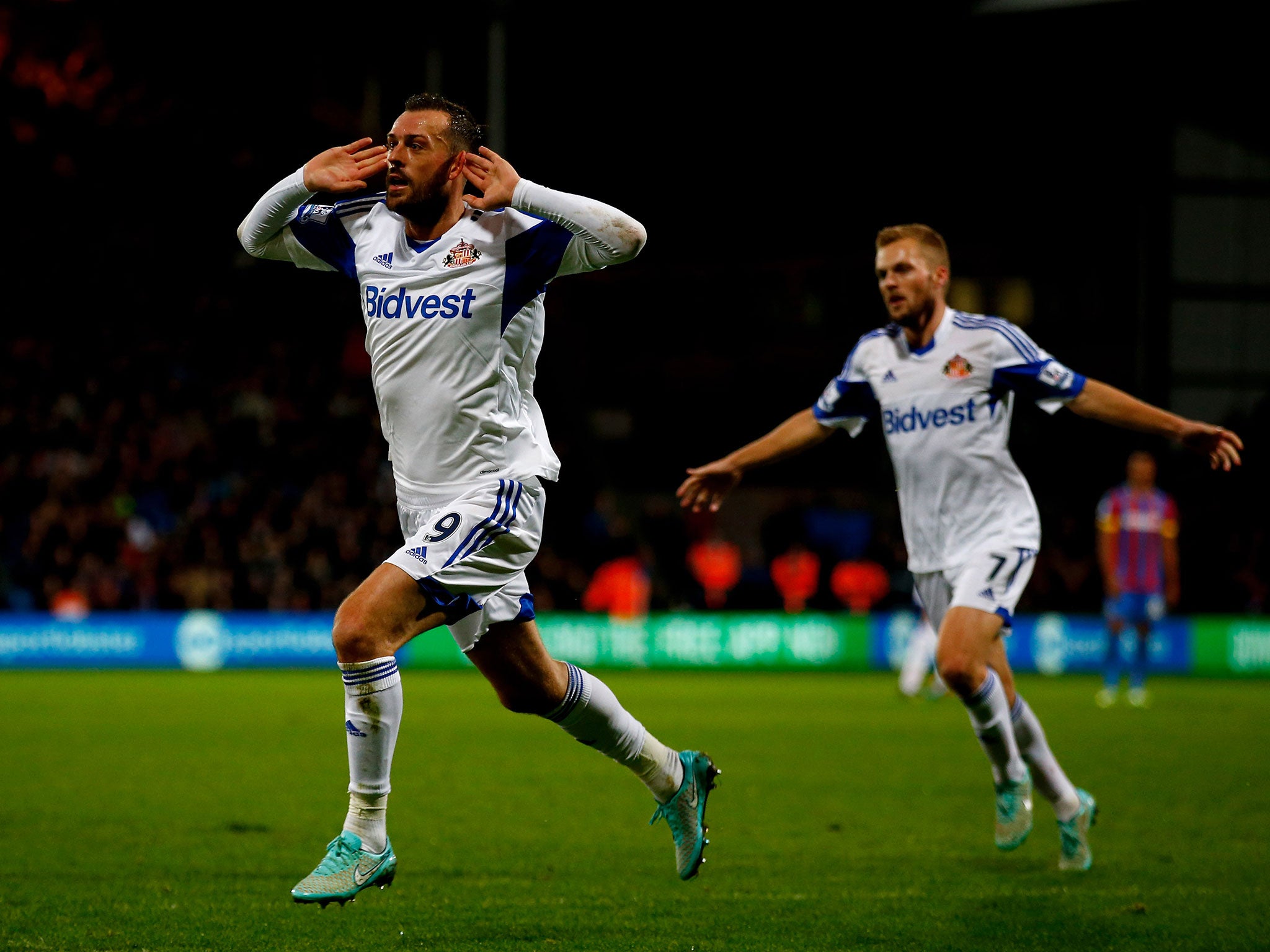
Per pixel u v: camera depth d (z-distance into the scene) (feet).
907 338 62.49
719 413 305.94
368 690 42.78
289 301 273.13
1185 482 279.28
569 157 293.84
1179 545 255.09
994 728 57.47
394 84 273.54
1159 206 282.97
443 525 44.32
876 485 295.69
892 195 297.12
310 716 127.34
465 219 45.75
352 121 274.36
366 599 43.11
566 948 44.04
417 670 205.36
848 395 63.72
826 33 274.77
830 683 185.68
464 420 45.32
